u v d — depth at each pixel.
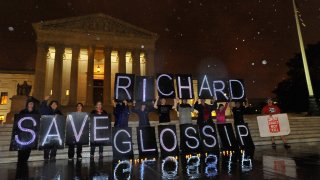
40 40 42.75
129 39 46.47
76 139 9.80
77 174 6.75
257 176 5.77
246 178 5.62
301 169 6.40
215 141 10.52
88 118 10.12
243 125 11.45
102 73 52.69
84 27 45.25
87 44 44.78
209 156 9.30
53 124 9.70
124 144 9.68
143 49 47.06
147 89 11.13
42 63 42.00
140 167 7.54
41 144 9.43
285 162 7.50
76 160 9.59
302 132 15.75
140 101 10.98
